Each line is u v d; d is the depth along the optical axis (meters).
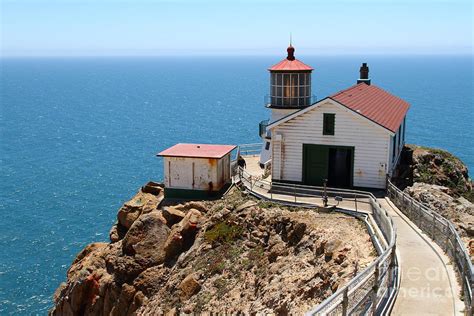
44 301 48.09
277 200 31.98
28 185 82.31
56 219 67.12
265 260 27.61
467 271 17.30
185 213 33.25
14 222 66.06
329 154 34.47
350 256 23.00
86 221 66.44
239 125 137.75
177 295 28.27
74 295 32.47
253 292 25.78
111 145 113.19
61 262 55.19
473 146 103.25
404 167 40.41
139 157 100.81
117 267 31.64
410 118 141.25
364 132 33.25
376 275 16.55
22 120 154.75
